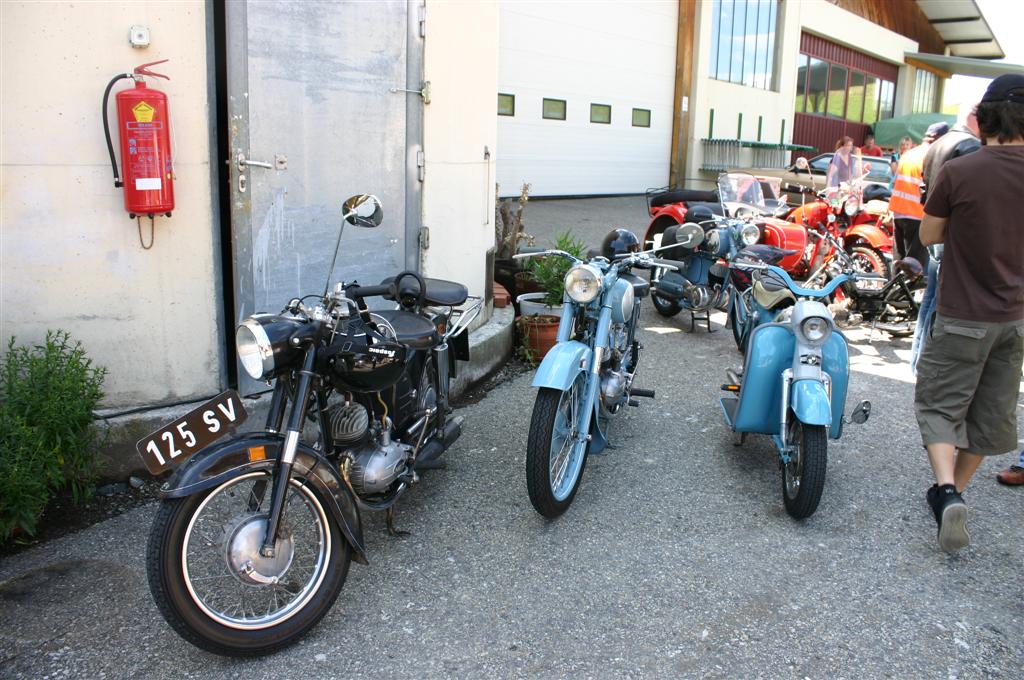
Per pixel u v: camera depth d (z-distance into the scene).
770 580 3.41
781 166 21.22
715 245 7.02
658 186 17.92
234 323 4.61
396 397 3.55
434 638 3.01
